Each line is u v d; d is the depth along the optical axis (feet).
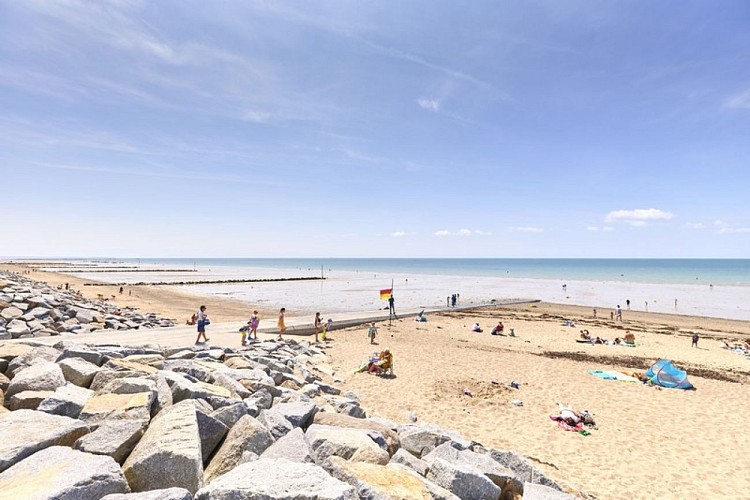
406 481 16.75
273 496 12.44
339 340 76.43
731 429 37.99
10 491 11.85
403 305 147.33
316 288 228.22
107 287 196.34
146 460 14.75
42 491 11.67
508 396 45.34
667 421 39.68
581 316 126.21
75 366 24.81
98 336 61.36
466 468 19.76
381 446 22.82
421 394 44.98
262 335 70.85
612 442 34.63
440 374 53.26
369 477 16.21
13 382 21.39
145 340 59.93
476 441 33.71
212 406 22.80
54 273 303.07
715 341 88.63
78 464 13.62
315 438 20.03
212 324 79.66
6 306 67.36
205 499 12.52
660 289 225.56
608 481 28.17
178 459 14.84
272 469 14.16
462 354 66.74
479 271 481.05
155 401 21.98
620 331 99.71
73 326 67.92
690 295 193.16
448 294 195.83
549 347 78.23
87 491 12.36
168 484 14.51
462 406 41.86
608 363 65.10
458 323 105.81
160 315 107.76
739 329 105.40
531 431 36.29
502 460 25.31
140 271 410.72
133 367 28.43
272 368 44.06
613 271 451.12
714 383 53.52
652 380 52.37
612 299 177.68
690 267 547.90
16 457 14.34
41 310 68.69
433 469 20.16
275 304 147.74
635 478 28.78
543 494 20.02
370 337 77.25
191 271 455.22
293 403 26.68
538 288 233.55
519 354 68.80
